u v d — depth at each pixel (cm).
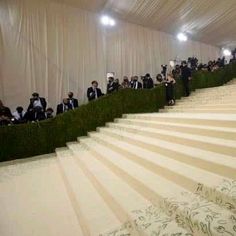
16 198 420
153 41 1298
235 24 1305
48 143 755
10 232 314
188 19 1202
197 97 863
